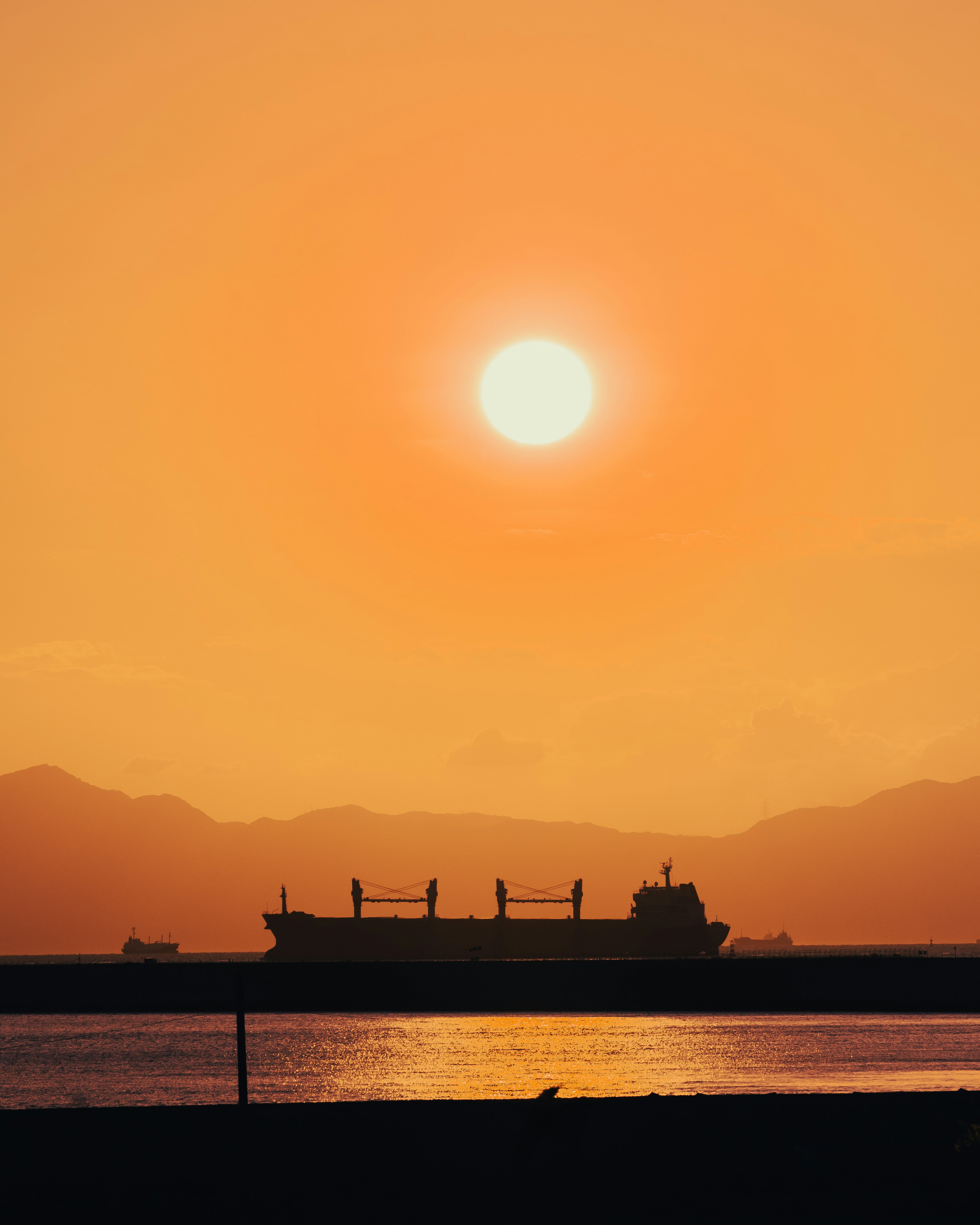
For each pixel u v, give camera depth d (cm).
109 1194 17175
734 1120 19962
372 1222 16312
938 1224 16250
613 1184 17600
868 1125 19875
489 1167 18225
